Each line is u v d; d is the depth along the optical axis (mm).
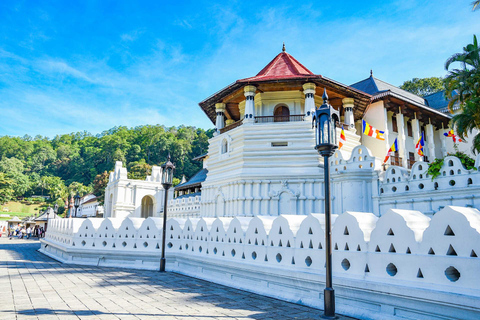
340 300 8750
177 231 16812
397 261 7621
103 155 161000
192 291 11078
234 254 12984
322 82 27984
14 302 9227
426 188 17531
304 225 10117
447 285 6633
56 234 23797
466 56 20578
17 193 143875
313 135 27125
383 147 33688
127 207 50375
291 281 10055
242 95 31922
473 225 6410
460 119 19453
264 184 26750
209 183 31547
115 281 12828
